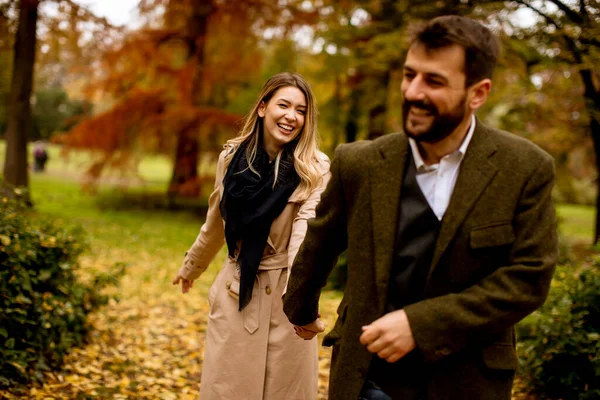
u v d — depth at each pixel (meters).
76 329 4.21
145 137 16.22
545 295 1.36
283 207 2.40
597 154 10.66
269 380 2.43
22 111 13.80
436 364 1.45
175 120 15.23
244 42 16.78
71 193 19.95
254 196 2.38
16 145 13.74
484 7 7.93
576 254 8.73
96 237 11.26
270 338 2.44
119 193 19.44
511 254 1.39
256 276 2.45
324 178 2.46
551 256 1.37
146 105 16.08
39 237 3.70
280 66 17.23
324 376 4.20
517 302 1.33
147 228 13.70
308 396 2.50
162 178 32.75
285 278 2.45
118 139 16.08
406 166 1.50
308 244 1.68
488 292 1.35
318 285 1.73
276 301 2.44
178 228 14.12
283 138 2.46
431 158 1.46
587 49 7.57
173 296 6.91
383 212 1.48
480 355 1.44
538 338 3.45
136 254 10.07
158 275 8.33
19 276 3.35
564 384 3.37
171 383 3.93
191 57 16.58
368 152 1.55
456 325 1.35
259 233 2.40
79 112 39.38
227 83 17.47
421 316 1.36
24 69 13.74
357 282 1.54
